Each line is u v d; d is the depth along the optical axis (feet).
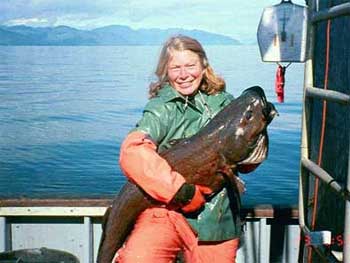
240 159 8.63
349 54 8.59
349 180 7.62
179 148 8.69
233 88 184.75
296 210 12.57
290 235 12.73
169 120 8.70
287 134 108.68
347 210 7.63
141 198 8.84
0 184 88.22
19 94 214.48
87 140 116.88
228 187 8.88
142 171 8.25
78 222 13.19
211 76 8.89
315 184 10.04
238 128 8.49
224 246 9.03
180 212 8.77
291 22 8.68
